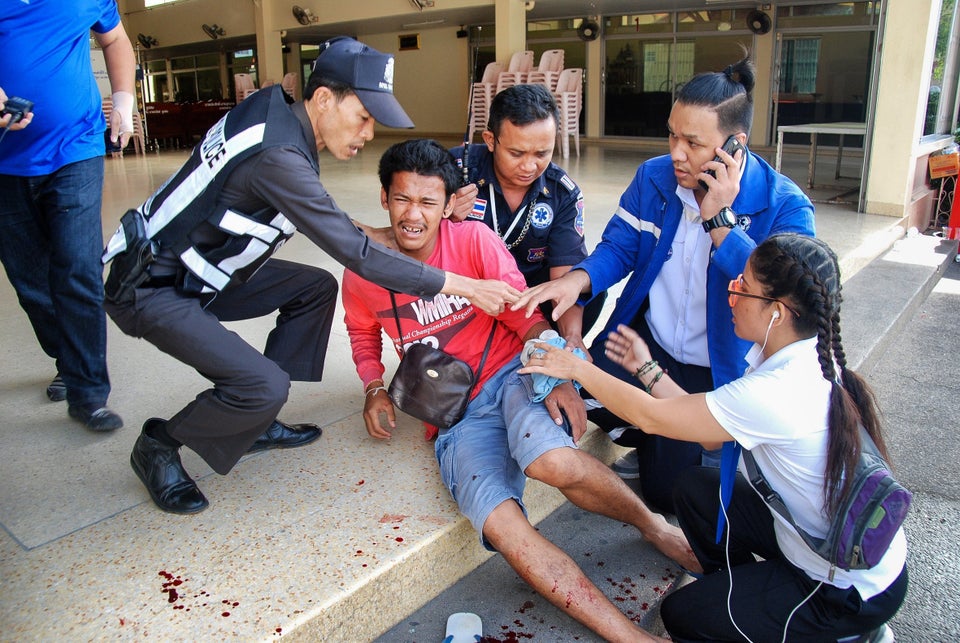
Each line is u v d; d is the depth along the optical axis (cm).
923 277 527
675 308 251
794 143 1352
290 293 238
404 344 236
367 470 236
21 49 237
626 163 1095
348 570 189
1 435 255
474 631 197
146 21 2048
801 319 167
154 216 195
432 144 212
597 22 1510
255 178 183
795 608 177
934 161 736
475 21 1605
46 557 191
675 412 179
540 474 202
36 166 244
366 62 183
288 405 283
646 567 230
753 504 199
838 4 1258
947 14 711
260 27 1684
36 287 271
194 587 181
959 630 220
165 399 282
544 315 269
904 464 315
